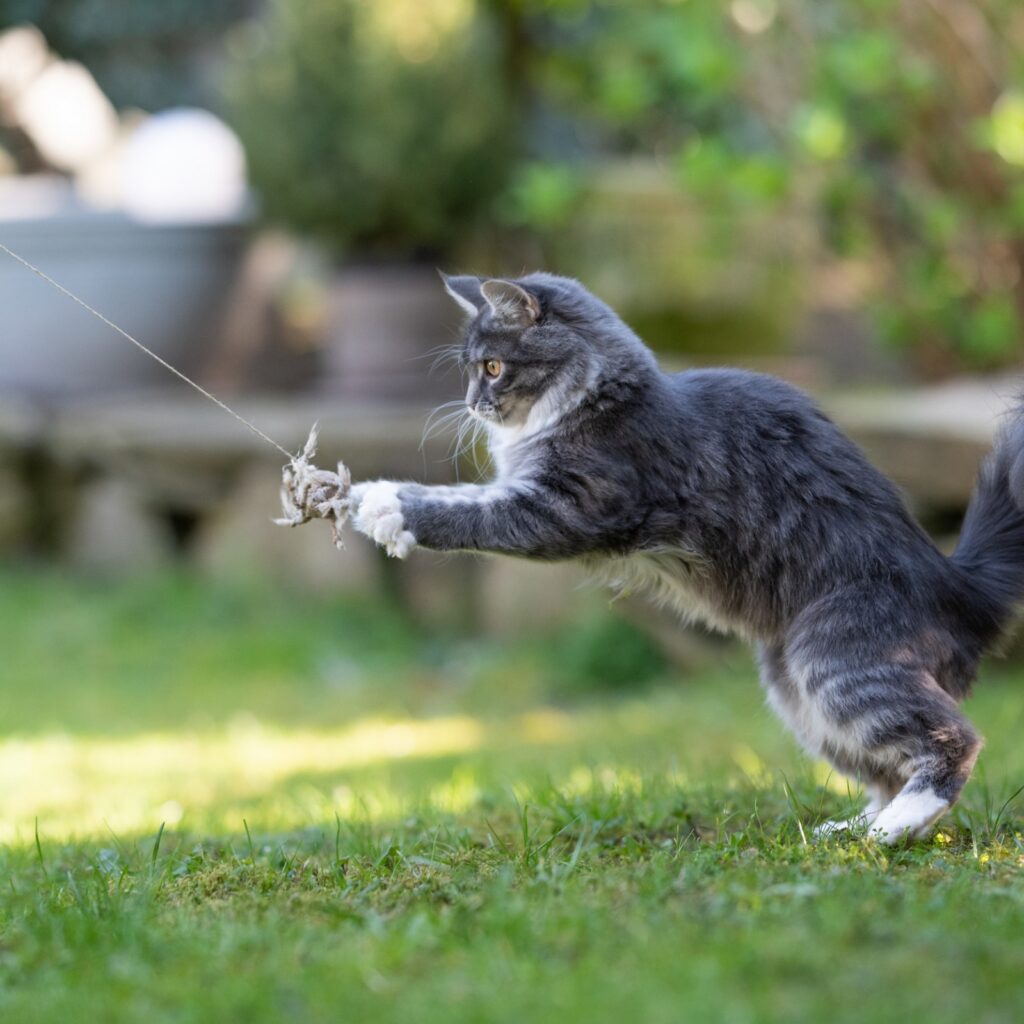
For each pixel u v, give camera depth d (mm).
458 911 4879
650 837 6504
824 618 6289
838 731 6227
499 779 9430
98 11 21266
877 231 14602
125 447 16406
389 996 4078
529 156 17219
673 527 6395
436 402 16156
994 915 4660
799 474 6453
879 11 13578
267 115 15953
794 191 14422
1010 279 14422
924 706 6074
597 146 19969
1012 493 6555
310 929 4836
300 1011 4000
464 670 14094
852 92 13414
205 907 5336
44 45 21531
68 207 18281
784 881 5156
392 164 15648
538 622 14523
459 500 6227
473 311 7043
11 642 14969
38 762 11461
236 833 7273
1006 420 6910
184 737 12375
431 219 15969
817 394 14188
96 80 22125
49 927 5016
